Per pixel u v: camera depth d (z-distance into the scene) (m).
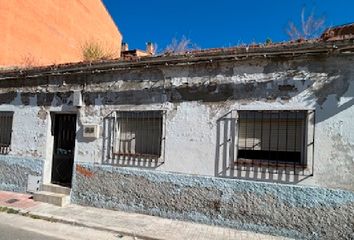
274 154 6.10
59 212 7.15
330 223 5.52
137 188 7.18
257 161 6.14
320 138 5.66
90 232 6.11
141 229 6.13
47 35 16.53
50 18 16.78
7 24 14.04
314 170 5.67
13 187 8.94
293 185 5.80
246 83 6.30
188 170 6.68
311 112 5.75
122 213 7.16
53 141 8.81
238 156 6.36
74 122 8.63
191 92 6.80
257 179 6.08
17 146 9.05
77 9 19.16
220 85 6.53
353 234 5.37
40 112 8.80
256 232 6.00
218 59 6.48
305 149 5.79
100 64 7.74
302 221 5.70
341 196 5.47
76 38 19.08
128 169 7.33
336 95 5.62
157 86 7.18
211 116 6.57
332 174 5.55
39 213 7.02
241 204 6.16
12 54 14.28
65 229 6.23
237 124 6.35
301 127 5.93
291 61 5.96
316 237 5.59
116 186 7.44
